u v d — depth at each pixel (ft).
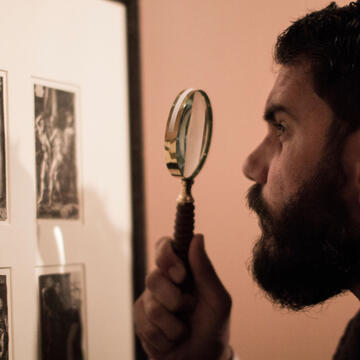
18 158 2.97
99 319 3.40
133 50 3.77
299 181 2.74
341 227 2.70
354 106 2.60
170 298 2.54
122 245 3.62
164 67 4.39
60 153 3.23
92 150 3.44
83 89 3.41
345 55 2.62
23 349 2.93
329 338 3.85
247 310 4.10
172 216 4.38
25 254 2.98
